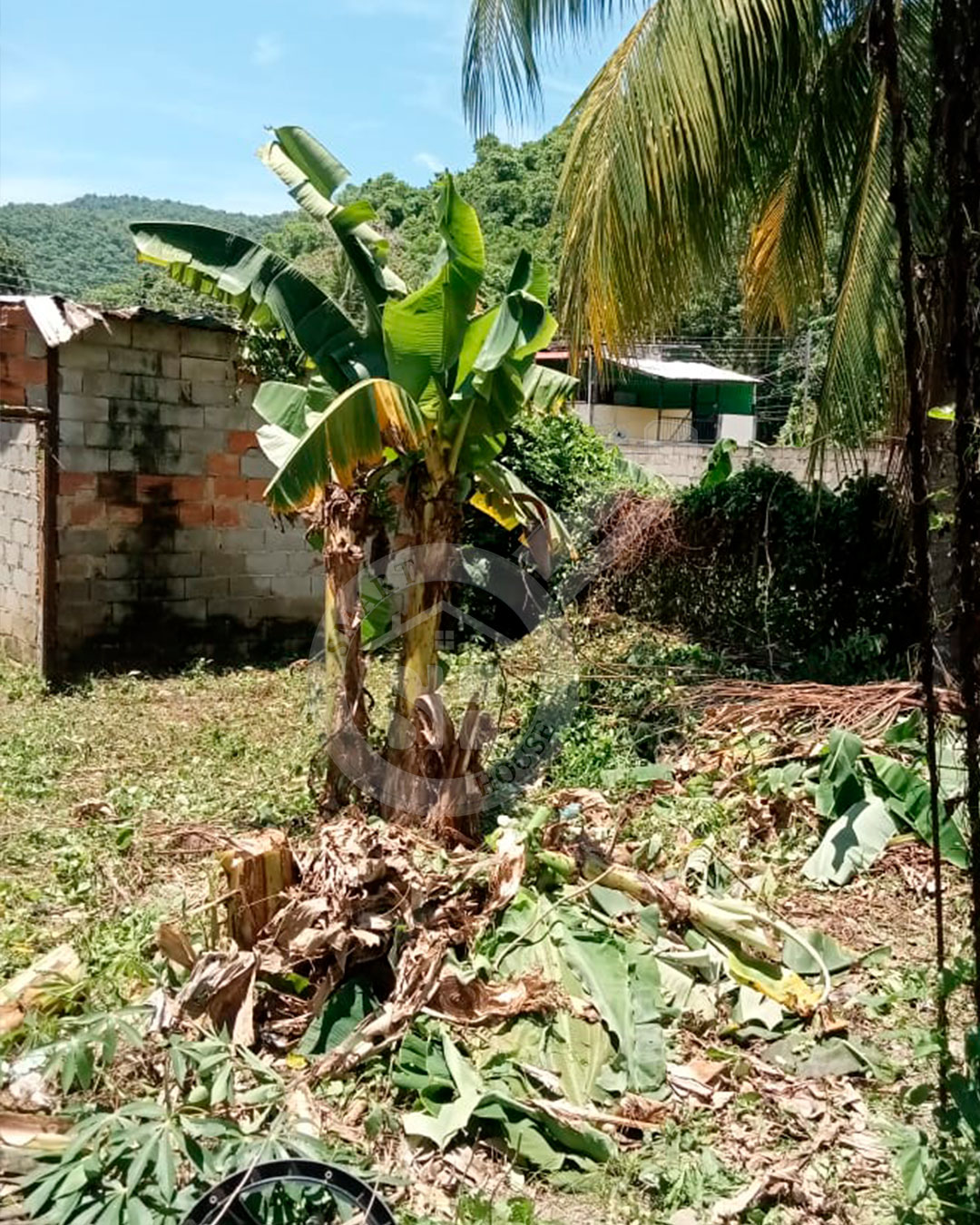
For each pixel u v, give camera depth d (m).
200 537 9.40
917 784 5.35
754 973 4.06
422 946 3.75
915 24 6.76
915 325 2.58
